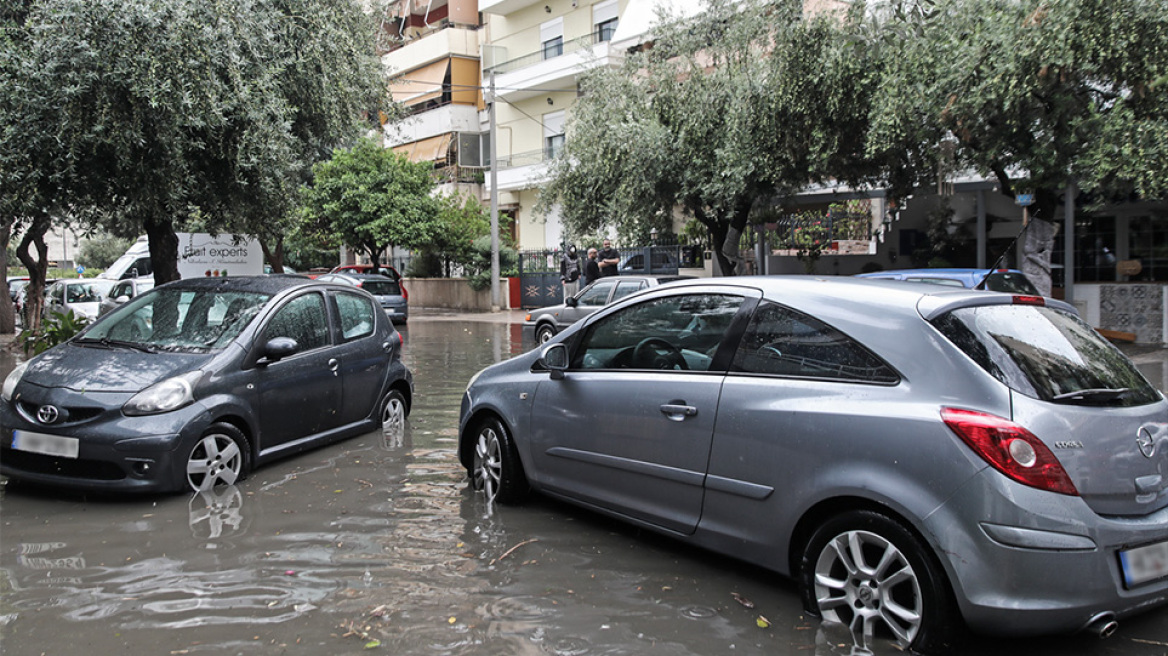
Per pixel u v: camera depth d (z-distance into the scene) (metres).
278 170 9.85
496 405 5.55
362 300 7.91
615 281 14.48
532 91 32.97
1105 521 3.12
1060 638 3.57
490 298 28.48
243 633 3.62
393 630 3.65
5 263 21.22
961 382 3.31
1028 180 11.39
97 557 4.54
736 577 4.28
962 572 3.12
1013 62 9.79
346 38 12.16
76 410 5.42
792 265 20.89
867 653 3.35
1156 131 9.79
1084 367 3.51
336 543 4.79
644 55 17.83
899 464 3.32
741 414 3.95
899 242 19.39
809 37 12.63
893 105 10.98
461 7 38.06
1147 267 15.27
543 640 3.55
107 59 8.16
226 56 8.96
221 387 5.89
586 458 4.84
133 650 3.46
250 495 5.75
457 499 5.70
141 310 6.68
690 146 15.83
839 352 3.72
